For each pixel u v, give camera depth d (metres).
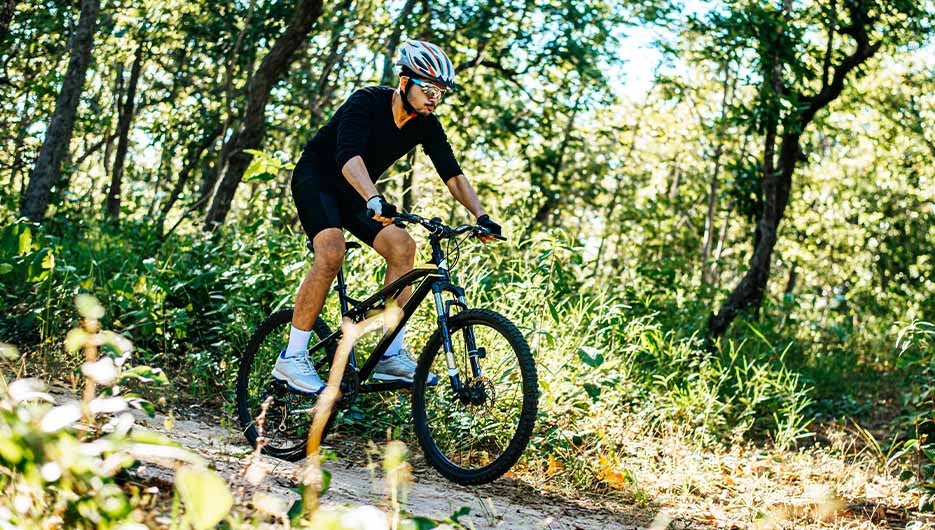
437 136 4.77
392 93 4.61
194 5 13.75
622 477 5.22
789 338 12.41
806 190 27.44
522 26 17.69
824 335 13.32
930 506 5.49
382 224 4.55
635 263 12.81
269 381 4.86
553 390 6.26
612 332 7.73
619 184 27.81
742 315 12.23
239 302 6.73
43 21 12.27
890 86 19.72
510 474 5.06
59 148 8.63
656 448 6.26
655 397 7.35
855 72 12.91
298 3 11.92
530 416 4.10
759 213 14.11
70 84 8.64
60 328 6.34
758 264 12.34
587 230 27.48
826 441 8.26
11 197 9.67
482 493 4.51
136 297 6.75
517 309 7.13
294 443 4.95
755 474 6.05
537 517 4.15
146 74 20.67
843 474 6.21
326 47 13.58
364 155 4.61
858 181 27.89
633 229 25.34
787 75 12.60
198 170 19.11
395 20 14.11
